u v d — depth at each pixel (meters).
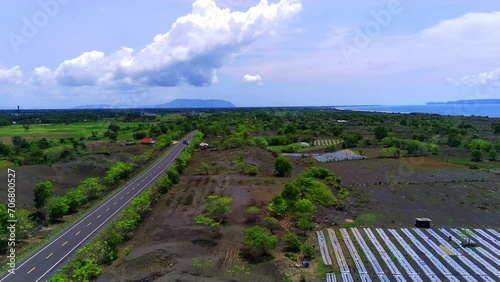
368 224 58.75
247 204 63.41
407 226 58.12
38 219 58.22
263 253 45.81
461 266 44.31
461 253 48.09
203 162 102.94
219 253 44.97
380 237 53.41
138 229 52.69
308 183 66.81
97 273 38.56
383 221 60.22
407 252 48.25
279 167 86.88
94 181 72.81
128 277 38.12
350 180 88.00
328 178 80.75
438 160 110.50
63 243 48.94
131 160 101.12
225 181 80.38
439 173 94.75
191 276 37.91
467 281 40.69
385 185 83.44
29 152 102.06
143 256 42.09
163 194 70.94
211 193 70.56
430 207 67.75
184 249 44.56
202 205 62.78
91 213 61.56
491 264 44.94
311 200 62.47
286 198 59.56
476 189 79.94
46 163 93.62
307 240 51.47
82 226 55.31
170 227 52.56
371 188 81.00
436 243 51.34
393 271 42.91
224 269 40.81
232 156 107.19
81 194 66.44
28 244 49.19
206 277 38.31
